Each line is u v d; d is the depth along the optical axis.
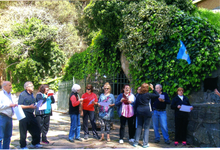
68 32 20.16
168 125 7.91
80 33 22.52
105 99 6.50
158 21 7.90
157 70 8.18
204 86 7.46
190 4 8.84
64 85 15.28
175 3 8.67
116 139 6.76
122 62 10.16
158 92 6.50
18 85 18.02
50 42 17.20
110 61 10.79
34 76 17.11
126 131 8.05
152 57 8.19
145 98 5.86
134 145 5.82
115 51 10.43
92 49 12.28
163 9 8.01
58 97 16.25
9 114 4.92
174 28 7.66
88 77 12.45
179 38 7.51
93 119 6.88
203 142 5.89
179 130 6.20
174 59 7.70
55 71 18.19
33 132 5.62
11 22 18.19
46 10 20.59
